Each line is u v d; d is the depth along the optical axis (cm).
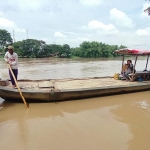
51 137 465
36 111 639
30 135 474
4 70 2034
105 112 641
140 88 899
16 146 424
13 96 698
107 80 995
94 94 789
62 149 413
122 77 1009
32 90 682
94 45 7050
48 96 702
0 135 471
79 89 739
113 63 3347
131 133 491
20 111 636
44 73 1816
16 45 6078
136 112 645
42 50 6272
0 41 7531
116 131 501
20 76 1600
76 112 638
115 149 415
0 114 609
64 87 795
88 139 457
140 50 920
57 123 548
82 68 2348
